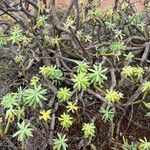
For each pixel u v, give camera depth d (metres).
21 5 1.95
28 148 1.64
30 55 1.93
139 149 1.64
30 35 1.95
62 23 2.11
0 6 2.05
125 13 2.15
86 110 1.76
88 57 1.88
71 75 1.80
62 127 1.72
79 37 1.97
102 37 2.09
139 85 1.74
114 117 1.77
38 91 1.53
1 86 1.98
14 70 2.00
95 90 1.74
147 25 2.09
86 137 1.59
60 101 1.65
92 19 2.03
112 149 1.68
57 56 1.84
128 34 2.15
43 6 2.02
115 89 1.74
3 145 1.69
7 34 2.14
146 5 2.21
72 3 2.15
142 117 1.84
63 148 1.50
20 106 1.62
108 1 3.12
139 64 2.00
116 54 1.81
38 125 1.68
